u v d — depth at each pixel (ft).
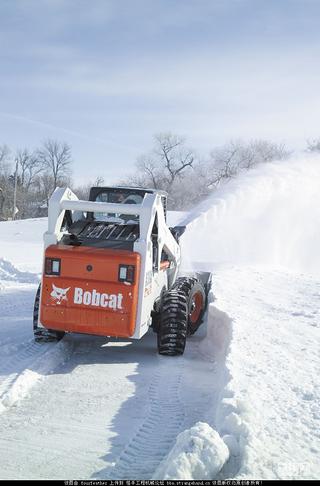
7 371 20.07
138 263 21.30
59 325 21.88
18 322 29.53
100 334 21.70
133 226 24.36
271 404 15.83
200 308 28.43
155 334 28.22
